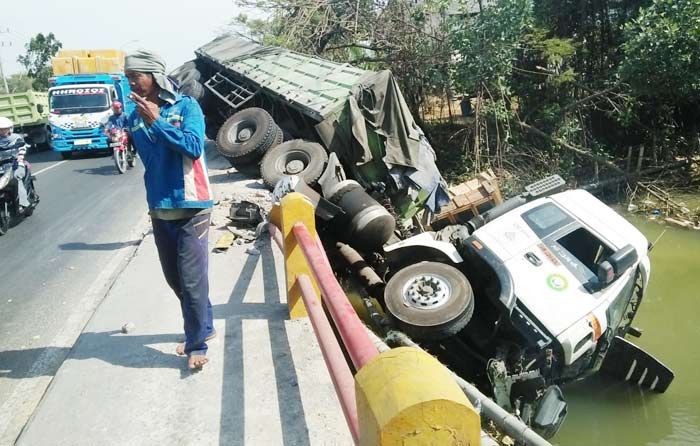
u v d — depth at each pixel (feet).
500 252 21.58
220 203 29.58
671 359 23.95
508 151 48.85
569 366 20.15
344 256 26.35
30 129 69.92
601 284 20.43
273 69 44.86
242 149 35.83
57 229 30.01
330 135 33.01
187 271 11.87
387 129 32.12
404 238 29.07
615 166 45.98
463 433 4.16
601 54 52.70
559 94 50.62
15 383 14.17
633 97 46.44
